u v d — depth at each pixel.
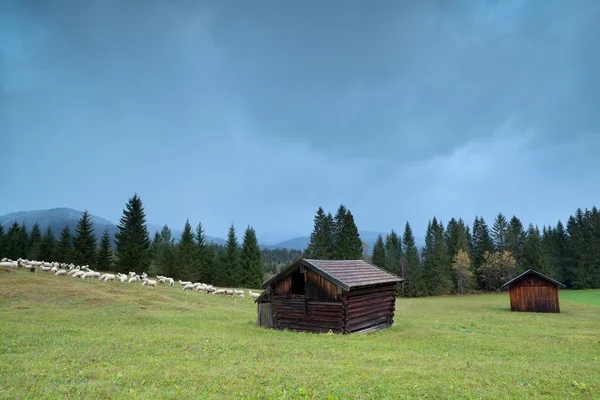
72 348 15.93
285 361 14.45
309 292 26.17
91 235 87.25
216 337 19.94
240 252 97.25
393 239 130.62
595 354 18.64
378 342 20.59
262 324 28.22
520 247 111.31
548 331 27.89
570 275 101.19
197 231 97.88
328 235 96.38
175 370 12.38
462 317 40.25
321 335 23.41
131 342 17.50
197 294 49.03
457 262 99.69
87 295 36.56
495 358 16.80
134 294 41.09
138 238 84.38
